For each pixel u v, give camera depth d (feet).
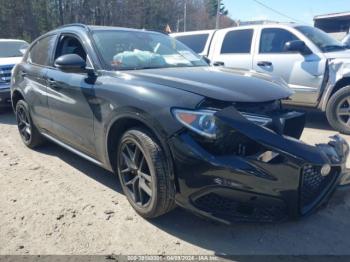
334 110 18.92
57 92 12.91
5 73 25.09
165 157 8.96
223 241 9.20
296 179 8.27
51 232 9.55
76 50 12.86
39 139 16.22
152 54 12.75
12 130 20.49
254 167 8.05
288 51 20.26
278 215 8.77
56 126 13.62
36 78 14.57
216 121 8.25
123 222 10.02
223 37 23.31
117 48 12.22
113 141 10.79
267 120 8.95
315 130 19.66
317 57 19.12
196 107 8.59
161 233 9.52
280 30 20.84
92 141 11.55
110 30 13.14
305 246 8.99
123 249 8.86
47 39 15.03
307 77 19.39
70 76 12.28
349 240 9.22
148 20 151.94
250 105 9.21
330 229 9.70
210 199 8.66
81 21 125.08
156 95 9.21
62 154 15.74
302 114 10.08
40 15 115.24
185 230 9.65
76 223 9.96
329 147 9.37
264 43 21.39
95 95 10.83
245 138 8.15
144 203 9.98
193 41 25.05
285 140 8.30
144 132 9.47
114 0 129.29
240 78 10.52
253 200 8.35
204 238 9.32
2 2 103.50
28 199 11.39
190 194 8.59
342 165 9.58
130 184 10.43
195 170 8.33
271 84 10.52
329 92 18.86
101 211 10.61
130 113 9.55
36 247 8.93
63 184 12.51
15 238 9.30
